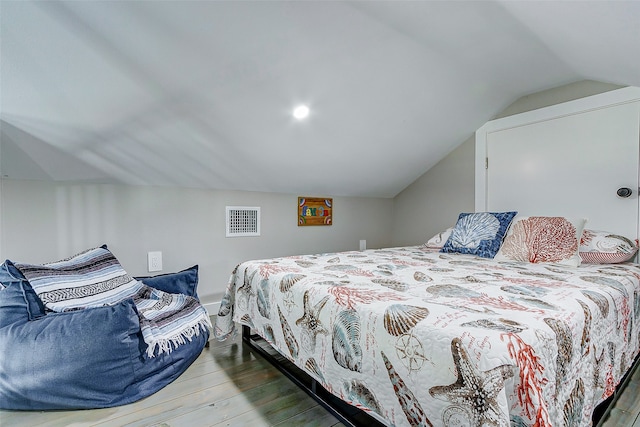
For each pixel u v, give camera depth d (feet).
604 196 6.82
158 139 6.16
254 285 5.71
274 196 9.35
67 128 5.32
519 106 8.21
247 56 4.99
